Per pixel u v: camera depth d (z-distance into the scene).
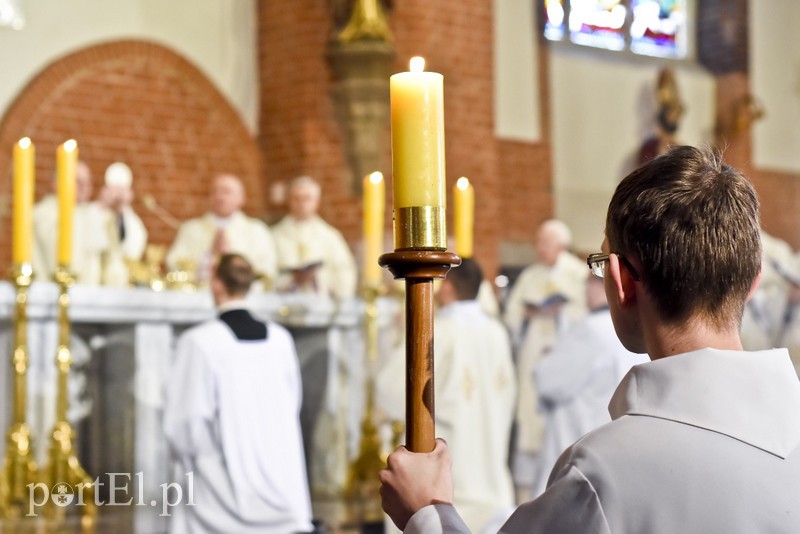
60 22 10.53
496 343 6.44
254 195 11.58
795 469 1.51
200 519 5.69
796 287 13.05
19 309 6.15
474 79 12.19
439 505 1.66
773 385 1.57
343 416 8.67
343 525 6.96
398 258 1.66
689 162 1.66
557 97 13.69
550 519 1.50
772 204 15.32
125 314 7.71
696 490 1.49
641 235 1.63
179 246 10.29
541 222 13.38
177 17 11.25
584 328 5.96
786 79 15.60
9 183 10.01
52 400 7.55
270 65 11.66
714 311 1.62
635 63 14.38
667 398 1.57
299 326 8.84
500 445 6.36
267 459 5.77
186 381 5.69
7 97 10.20
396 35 11.62
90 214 9.30
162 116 11.04
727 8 15.15
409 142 1.66
